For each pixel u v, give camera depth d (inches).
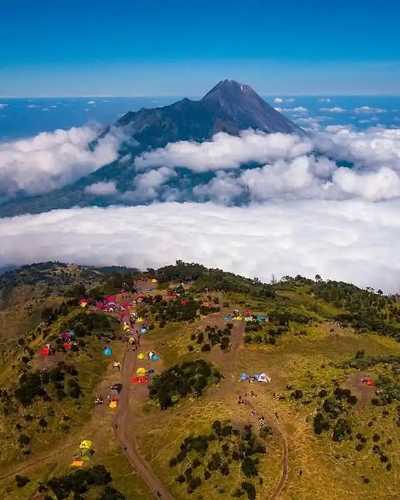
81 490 5285.4
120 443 6146.7
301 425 5708.7
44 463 5935.0
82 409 6830.7
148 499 5191.9
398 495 4815.5
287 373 7121.1
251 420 5905.5
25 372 7460.6
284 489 4970.5
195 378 6993.1
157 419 6535.4
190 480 5275.6
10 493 5482.3
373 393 5920.3
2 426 6456.7
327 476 5034.5
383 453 5142.7
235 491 5017.2
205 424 5974.4
